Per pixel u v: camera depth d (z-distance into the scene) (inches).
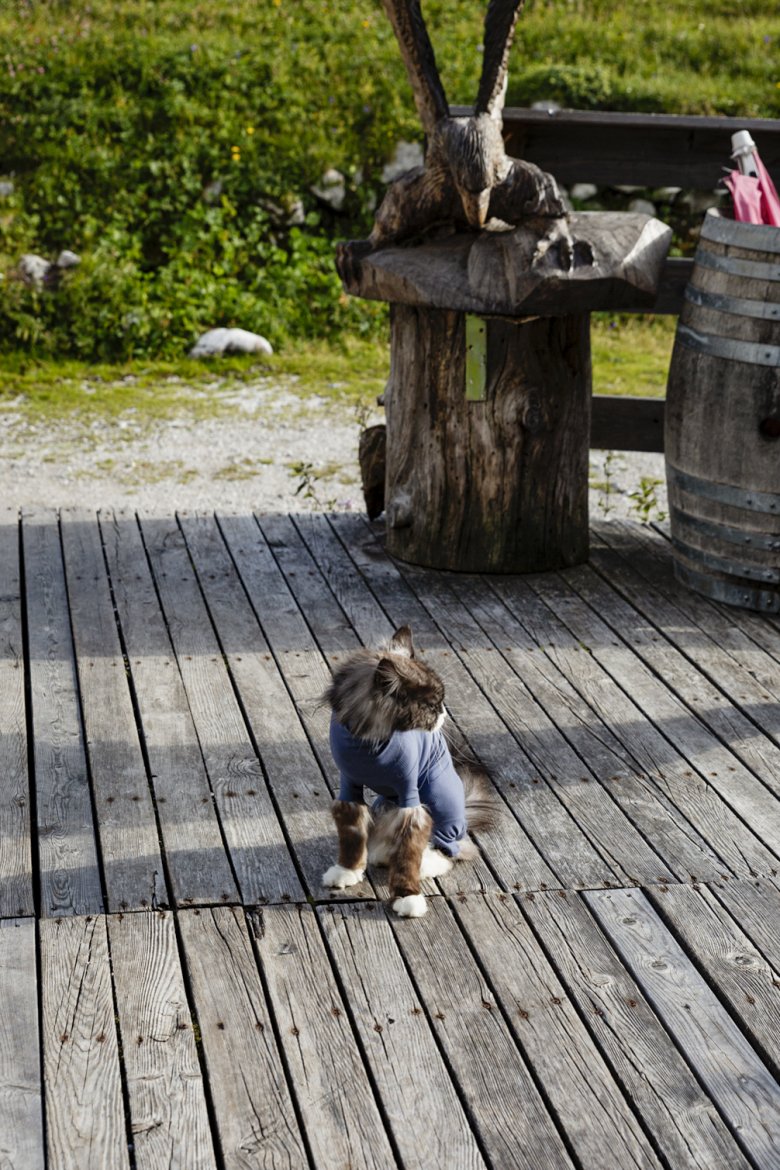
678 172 266.1
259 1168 103.0
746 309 212.4
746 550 224.5
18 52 566.9
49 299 463.8
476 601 229.6
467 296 216.8
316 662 201.5
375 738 131.0
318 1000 123.1
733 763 175.0
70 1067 112.5
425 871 143.6
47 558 242.4
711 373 219.0
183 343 466.3
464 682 196.9
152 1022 118.6
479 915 137.9
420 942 132.6
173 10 629.6
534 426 231.6
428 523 241.9
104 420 399.2
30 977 123.6
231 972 126.6
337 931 134.0
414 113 561.3
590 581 241.6
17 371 440.8
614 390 428.8
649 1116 110.3
